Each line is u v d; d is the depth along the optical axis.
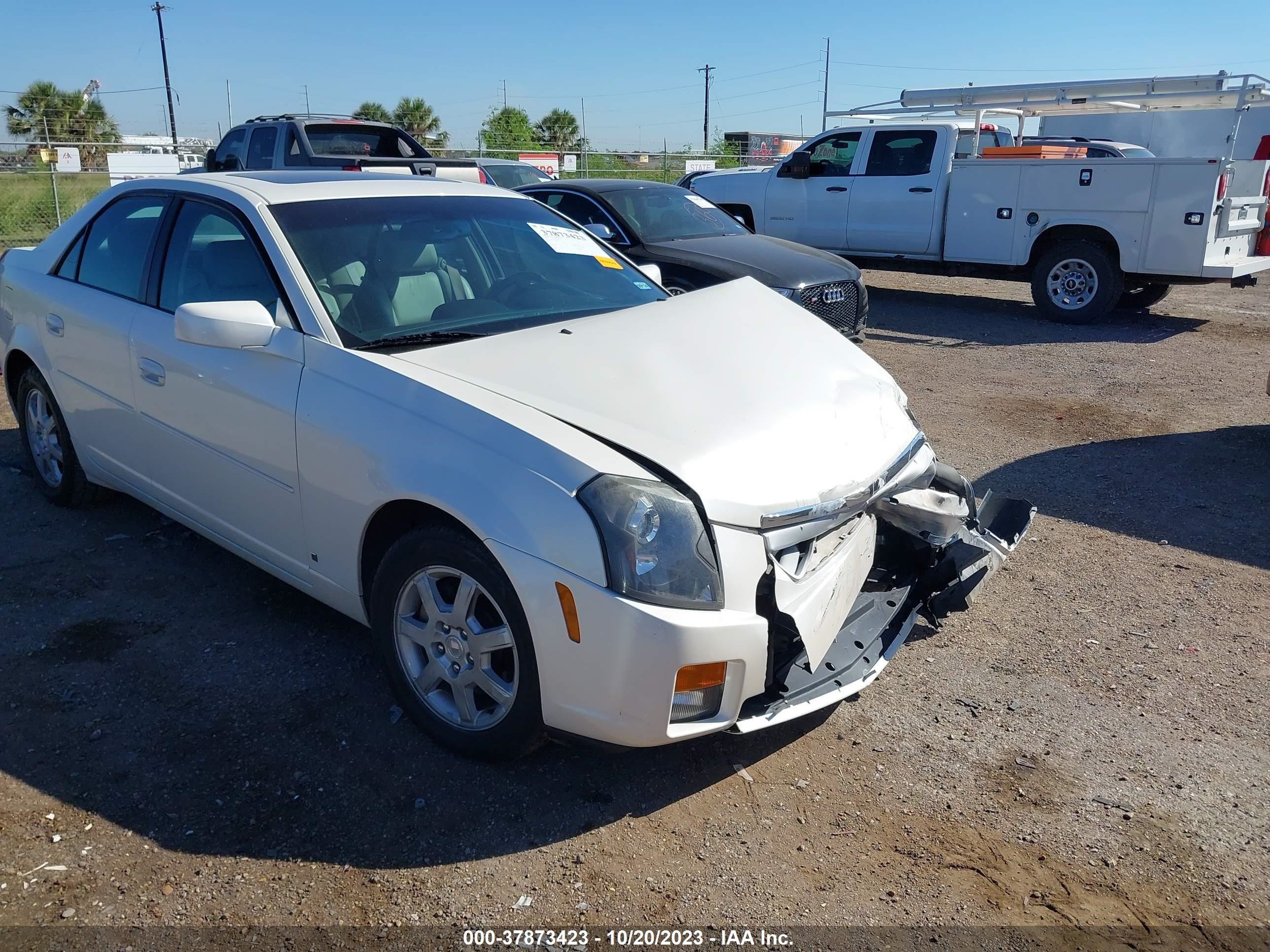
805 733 3.18
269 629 3.76
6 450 5.84
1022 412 7.02
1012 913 2.44
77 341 4.23
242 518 3.56
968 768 3.00
